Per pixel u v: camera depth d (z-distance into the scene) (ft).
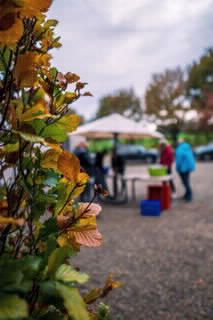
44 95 4.07
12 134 3.67
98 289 4.49
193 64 162.61
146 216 25.43
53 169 4.18
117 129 29.19
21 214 4.08
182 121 145.59
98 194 3.95
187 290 11.80
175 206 29.89
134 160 90.58
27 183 3.83
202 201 32.22
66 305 3.15
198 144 146.82
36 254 3.86
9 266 3.01
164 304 10.73
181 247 17.15
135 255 15.92
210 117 150.61
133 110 164.45
